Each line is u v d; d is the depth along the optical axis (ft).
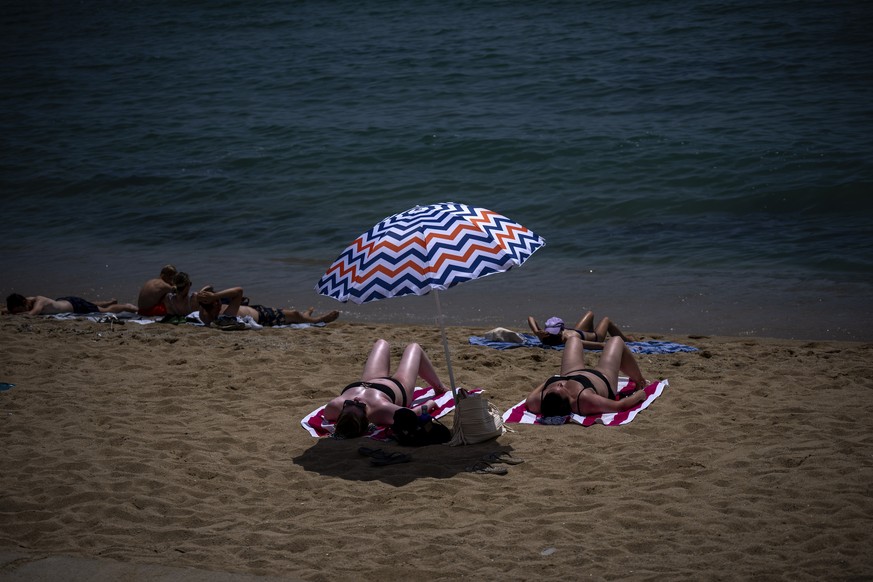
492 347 48.01
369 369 35.29
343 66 164.86
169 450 31.86
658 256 71.05
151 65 181.88
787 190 85.10
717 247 72.28
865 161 91.30
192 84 161.48
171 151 117.29
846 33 159.22
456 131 116.16
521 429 34.58
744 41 159.63
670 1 200.64
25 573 20.94
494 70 152.76
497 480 28.96
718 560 22.11
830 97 121.80
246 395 38.70
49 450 31.35
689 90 131.54
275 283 67.67
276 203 94.38
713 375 40.98
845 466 28.17
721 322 54.54
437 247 28.76
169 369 42.42
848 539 22.98
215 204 95.04
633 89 134.31
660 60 150.71
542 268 69.82
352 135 118.52
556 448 32.04
